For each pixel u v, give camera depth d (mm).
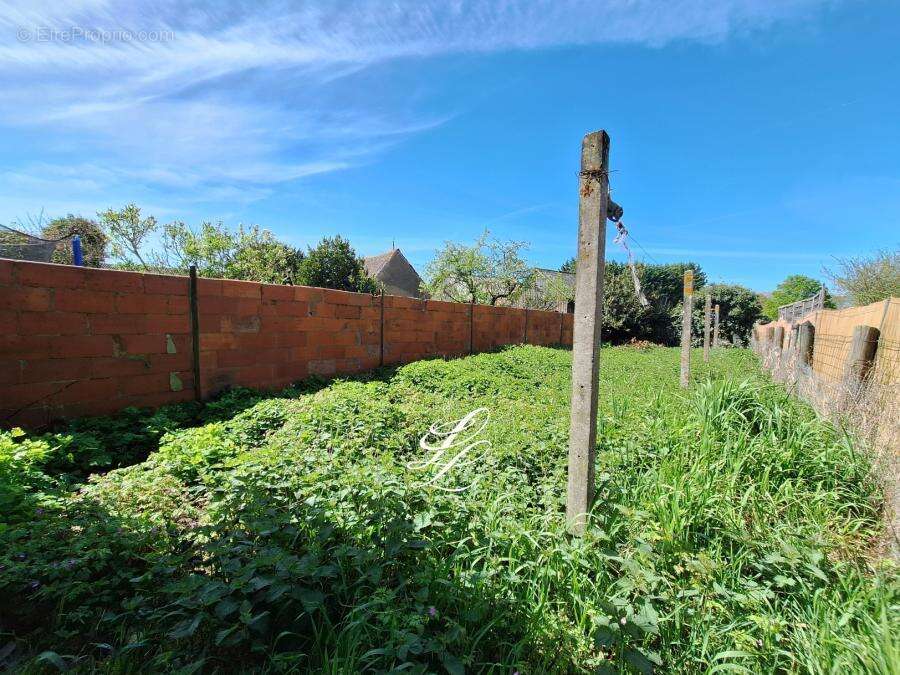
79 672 1562
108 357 4500
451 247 20891
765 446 3236
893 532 2340
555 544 2195
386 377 7559
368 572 1868
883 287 12055
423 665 1473
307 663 1638
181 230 14695
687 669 1729
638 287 4152
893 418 2916
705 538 2396
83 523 2266
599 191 2305
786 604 2008
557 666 1688
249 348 5902
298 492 2566
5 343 3820
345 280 20500
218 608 1622
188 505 2676
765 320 25781
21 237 7891
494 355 9719
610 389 6043
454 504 2514
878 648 1579
